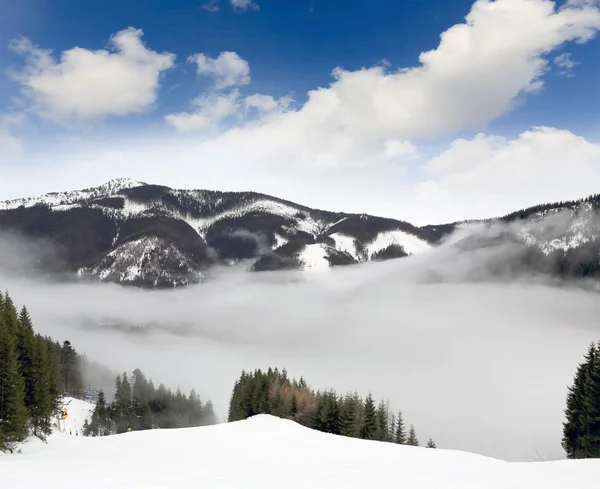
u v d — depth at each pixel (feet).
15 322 135.03
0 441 103.60
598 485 56.44
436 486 56.39
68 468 71.56
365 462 86.63
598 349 140.05
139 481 59.47
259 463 84.79
